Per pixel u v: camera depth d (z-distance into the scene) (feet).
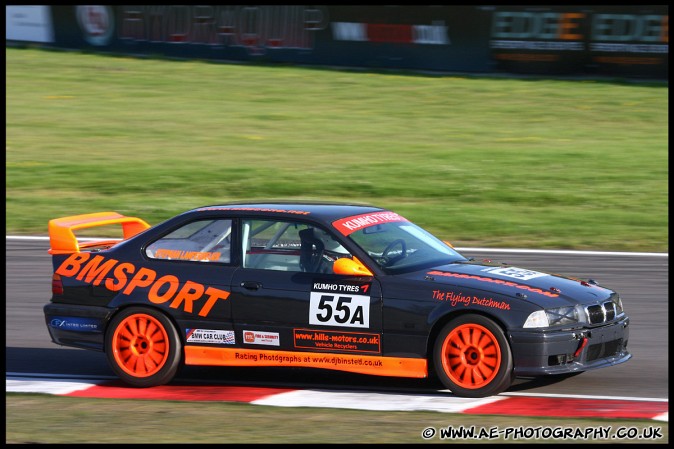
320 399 72.90
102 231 148.77
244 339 76.48
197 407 70.95
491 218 155.63
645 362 84.79
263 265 77.15
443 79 283.38
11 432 64.18
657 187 176.65
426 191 175.01
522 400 71.72
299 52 304.91
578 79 276.41
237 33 309.42
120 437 62.49
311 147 214.07
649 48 265.95
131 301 78.38
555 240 141.69
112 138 224.94
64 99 268.41
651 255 132.36
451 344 72.43
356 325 73.72
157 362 78.02
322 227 77.20
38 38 331.77
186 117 247.50
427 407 69.72
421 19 289.74
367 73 294.25
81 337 80.33
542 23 276.62
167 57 318.24
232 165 196.75
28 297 113.09
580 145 213.46
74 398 74.59
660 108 248.11
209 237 79.41
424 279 73.67
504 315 70.49
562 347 70.90
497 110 250.78
